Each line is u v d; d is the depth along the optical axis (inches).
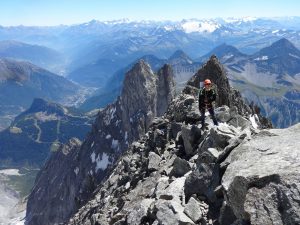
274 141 739.4
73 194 6948.8
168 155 1343.5
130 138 6378.0
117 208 1249.4
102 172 6412.4
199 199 807.7
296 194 563.2
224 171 772.0
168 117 1876.2
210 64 2753.4
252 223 578.9
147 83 6318.9
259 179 616.1
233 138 868.6
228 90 2573.8
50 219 7642.7
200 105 1237.1
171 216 781.9
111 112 7298.2
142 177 1320.1
